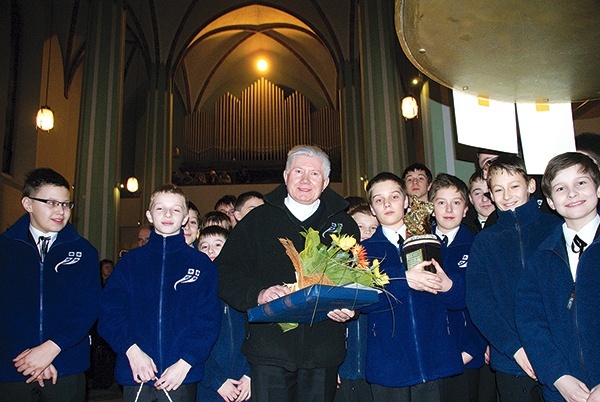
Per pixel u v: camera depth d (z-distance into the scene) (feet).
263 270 7.73
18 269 8.28
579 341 6.43
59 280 8.50
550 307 6.84
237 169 55.72
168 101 43.80
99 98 27.48
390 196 8.52
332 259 6.60
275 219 7.95
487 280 8.02
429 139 16.56
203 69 55.62
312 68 55.36
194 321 8.05
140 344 7.79
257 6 48.19
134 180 41.93
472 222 11.50
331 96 56.34
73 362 8.41
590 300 6.40
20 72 37.22
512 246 8.01
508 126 7.76
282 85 59.11
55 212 8.46
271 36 53.26
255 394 7.25
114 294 8.08
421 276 7.25
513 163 8.14
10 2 35.99
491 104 7.73
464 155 15.71
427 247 7.45
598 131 19.56
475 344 9.30
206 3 43.16
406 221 7.84
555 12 4.76
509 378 7.88
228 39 53.52
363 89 24.72
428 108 16.81
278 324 7.32
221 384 8.64
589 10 4.72
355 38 42.91
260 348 7.29
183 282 8.22
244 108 57.26
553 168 6.71
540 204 9.95
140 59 49.90
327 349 7.40
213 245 10.51
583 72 5.97
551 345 6.71
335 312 6.60
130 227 49.96
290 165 7.95
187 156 56.08
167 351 7.82
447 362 7.86
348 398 9.25
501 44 5.30
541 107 8.12
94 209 26.18
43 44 38.14
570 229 6.89
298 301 5.77
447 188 9.32
